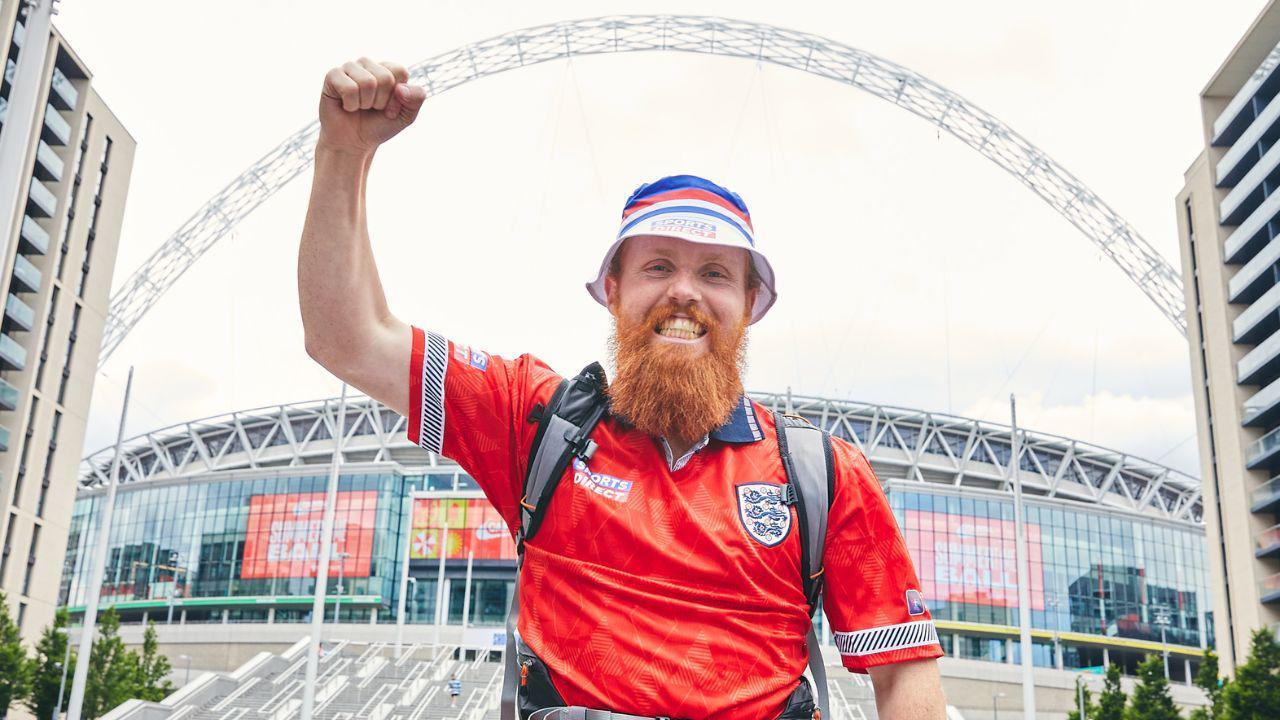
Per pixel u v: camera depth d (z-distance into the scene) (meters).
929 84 85.62
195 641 92.75
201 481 98.94
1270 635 36.66
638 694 1.73
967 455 110.44
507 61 87.44
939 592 88.38
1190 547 97.00
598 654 1.77
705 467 1.94
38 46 10.29
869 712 54.25
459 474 96.88
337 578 93.12
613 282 2.12
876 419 109.88
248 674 52.00
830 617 2.08
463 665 65.94
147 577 97.00
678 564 1.82
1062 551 92.38
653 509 1.88
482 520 95.31
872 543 2.03
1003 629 88.44
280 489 96.62
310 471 96.69
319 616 33.53
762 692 1.79
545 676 1.80
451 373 2.01
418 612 93.50
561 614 1.83
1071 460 114.06
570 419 1.97
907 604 2.03
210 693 46.66
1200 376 57.03
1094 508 94.75
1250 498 51.38
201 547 96.50
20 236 57.72
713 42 87.00
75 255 63.50
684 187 2.08
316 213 1.85
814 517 1.96
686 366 1.90
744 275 2.08
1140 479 115.62
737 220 2.05
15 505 57.50
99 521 102.12
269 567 94.12
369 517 94.44
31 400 58.81
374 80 1.71
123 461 119.88
